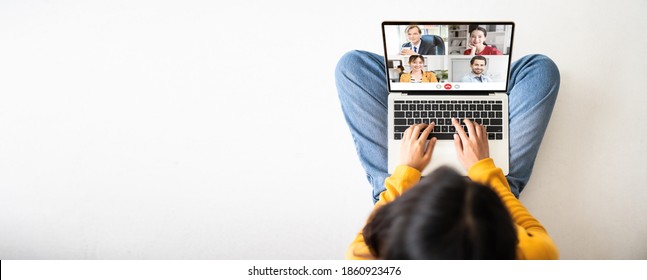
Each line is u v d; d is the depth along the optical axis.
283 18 1.21
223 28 1.22
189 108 1.22
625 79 1.17
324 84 1.20
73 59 1.24
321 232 1.19
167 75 1.22
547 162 1.16
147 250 1.21
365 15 1.20
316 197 1.19
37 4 1.25
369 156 1.13
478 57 1.06
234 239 1.20
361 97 1.13
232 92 1.21
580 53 1.18
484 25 1.04
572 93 1.17
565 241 1.15
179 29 1.22
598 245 1.14
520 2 1.19
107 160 1.22
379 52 1.20
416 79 1.08
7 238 1.22
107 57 1.23
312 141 1.20
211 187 1.21
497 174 1.02
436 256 0.53
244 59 1.22
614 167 1.15
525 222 0.88
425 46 1.06
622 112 1.16
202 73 1.22
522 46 1.19
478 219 0.53
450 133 1.09
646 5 1.17
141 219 1.22
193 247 1.21
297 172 1.20
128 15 1.23
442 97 1.09
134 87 1.22
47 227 1.22
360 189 1.18
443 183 0.57
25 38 1.25
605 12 1.18
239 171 1.21
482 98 1.09
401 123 1.10
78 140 1.23
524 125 1.09
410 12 1.20
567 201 1.15
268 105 1.21
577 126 1.16
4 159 1.22
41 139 1.23
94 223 1.22
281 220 1.20
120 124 1.22
